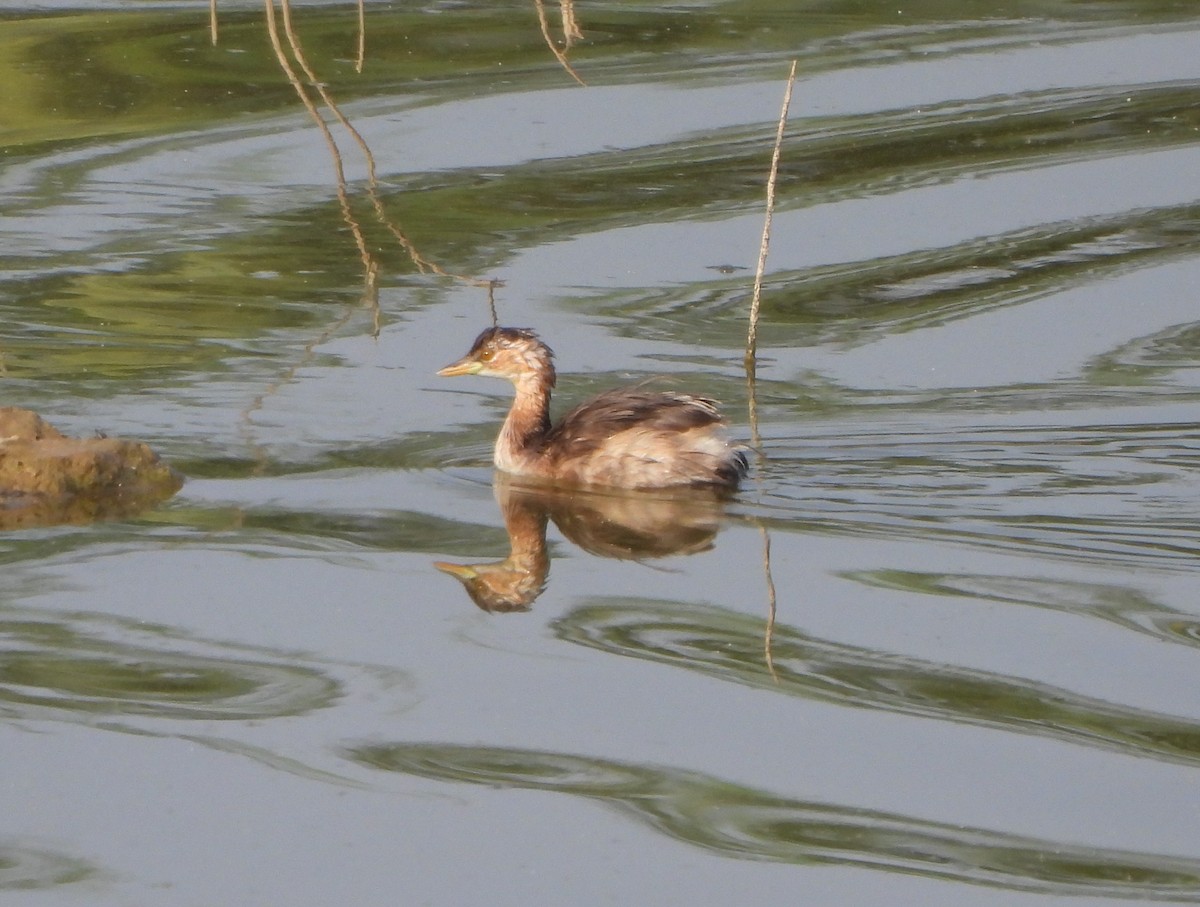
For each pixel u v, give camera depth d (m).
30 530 13.69
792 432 15.88
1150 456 15.15
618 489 14.91
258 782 10.25
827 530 13.78
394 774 10.34
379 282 19.81
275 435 15.81
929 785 10.29
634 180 23.17
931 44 28.66
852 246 21.09
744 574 13.03
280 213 21.91
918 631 12.05
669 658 11.74
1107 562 13.05
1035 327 18.69
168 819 9.91
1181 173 23.31
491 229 21.53
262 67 27.14
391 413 16.48
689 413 15.09
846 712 11.05
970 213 22.08
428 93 26.20
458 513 14.34
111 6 30.02
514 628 12.16
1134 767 10.48
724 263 20.59
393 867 9.48
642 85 26.59
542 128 24.88
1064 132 24.86
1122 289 19.72
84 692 11.17
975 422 16.03
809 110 25.66
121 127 24.89
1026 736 10.78
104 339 18.00
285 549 13.39
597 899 9.22
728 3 30.70
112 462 14.57
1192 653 11.71
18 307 18.78
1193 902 9.23
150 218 21.61
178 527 13.78
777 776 10.35
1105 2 30.64
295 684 11.33
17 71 26.69
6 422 15.01
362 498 14.53
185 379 17.03
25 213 21.70
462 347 18.02
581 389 16.98
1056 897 9.27
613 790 10.21
